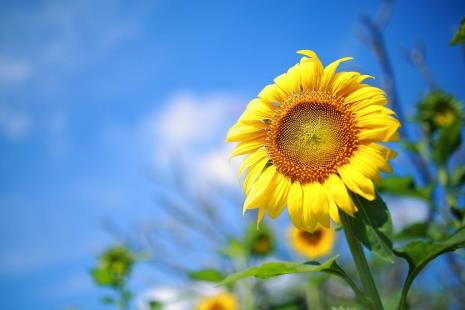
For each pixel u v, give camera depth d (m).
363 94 0.70
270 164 0.72
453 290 1.54
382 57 1.28
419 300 1.61
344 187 0.66
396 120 0.67
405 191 1.04
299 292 1.72
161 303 1.42
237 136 0.73
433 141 1.23
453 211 0.97
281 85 0.73
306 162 0.69
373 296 0.62
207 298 1.57
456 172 1.12
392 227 0.63
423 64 1.30
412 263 0.63
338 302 1.70
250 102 0.75
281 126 0.71
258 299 1.66
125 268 1.48
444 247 0.60
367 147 0.67
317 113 0.70
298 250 1.60
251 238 1.63
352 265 1.85
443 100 1.23
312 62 0.72
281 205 0.69
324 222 0.67
